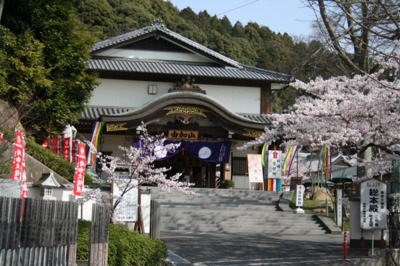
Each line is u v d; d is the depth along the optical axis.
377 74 22.06
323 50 19.39
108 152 37.16
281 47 73.19
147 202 17.16
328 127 20.61
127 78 38.75
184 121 35.81
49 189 17.09
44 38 23.34
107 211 11.55
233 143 38.72
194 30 75.62
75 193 15.52
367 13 12.92
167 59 40.41
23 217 8.29
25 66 21.30
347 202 30.94
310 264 16.45
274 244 20.91
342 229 26.44
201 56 40.88
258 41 84.00
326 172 31.23
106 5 69.69
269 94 40.62
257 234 25.09
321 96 25.31
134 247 13.42
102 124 34.00
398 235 18.31
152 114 35.06
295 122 27.69
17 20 22.58
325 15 15.12
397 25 11.19
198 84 39.97
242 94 40.50
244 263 16.14
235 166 39.22
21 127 20.86
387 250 16.78
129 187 15.97
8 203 7.89
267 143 32.72
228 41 71.75
